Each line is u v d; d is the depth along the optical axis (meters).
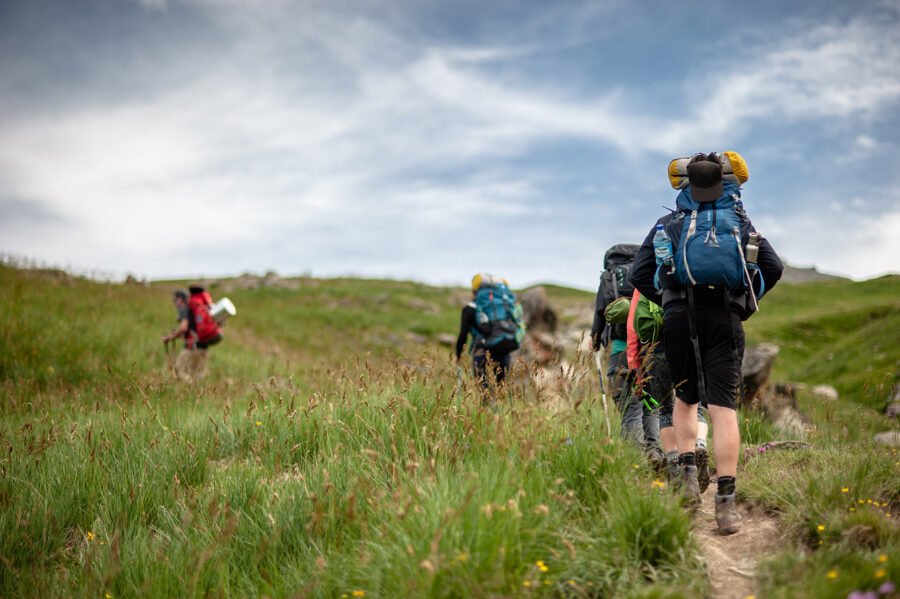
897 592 2.85
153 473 5.27
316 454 5.28
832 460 4.68
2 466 5.27
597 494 3.99
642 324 4.85
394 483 4.17
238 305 26.27
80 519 4.91
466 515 3.46
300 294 32.00
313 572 3.63
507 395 5.11
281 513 4.31
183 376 9.16
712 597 3.27
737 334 4.09
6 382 10.39
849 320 32.34
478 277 7.54
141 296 18.67
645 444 5.05
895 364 16.78
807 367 20.58
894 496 4.02
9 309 13.77
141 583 3.94
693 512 4.21
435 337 25.59
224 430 6.18
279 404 6.30
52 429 6.05
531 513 3.60
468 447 4.65
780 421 7.46
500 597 3.04
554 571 3.33
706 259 3.99
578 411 4.64
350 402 5.92
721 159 4.22
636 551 3.43
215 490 4.84
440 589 3.11
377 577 3.35
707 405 4.10
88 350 12.19
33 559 4.45
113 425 6.59
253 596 3.66
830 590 2.87
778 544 3.72
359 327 25.34
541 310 20.12
